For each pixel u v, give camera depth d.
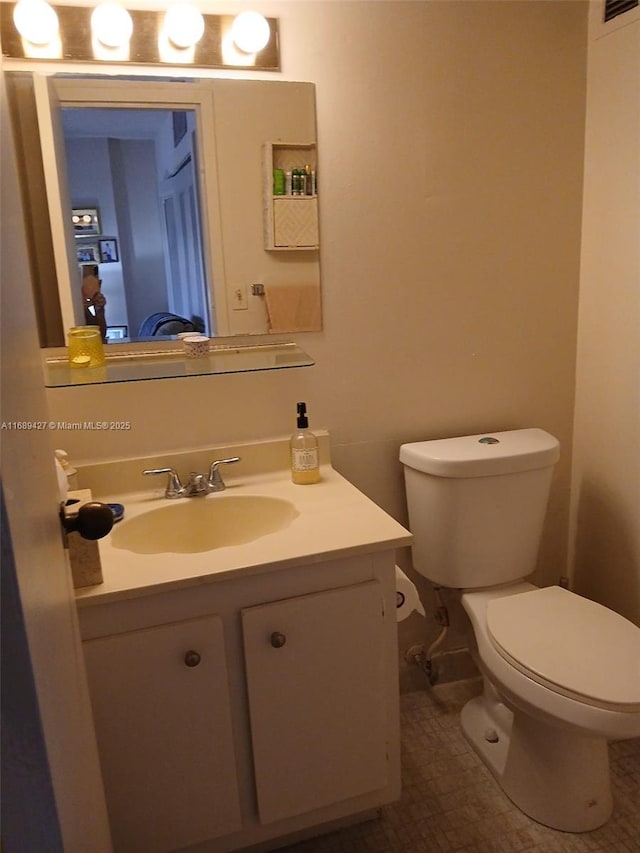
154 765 1.32
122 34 1.46
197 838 1.39
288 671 1.36
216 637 1.29
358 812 1.57
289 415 1.80
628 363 1.83
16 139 1.48
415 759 1.80
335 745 1.45
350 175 1.71
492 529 1.79
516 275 1.92
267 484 1.71
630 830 1.56
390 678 1.47
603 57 1.78
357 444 1.88
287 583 1.33
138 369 1.58
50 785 0.47
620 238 1.81
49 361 1.58
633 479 1.86
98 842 0.87
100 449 1.66
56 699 0.59
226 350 1.71
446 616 1.99
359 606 1.38
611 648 1.49
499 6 1.74
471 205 1.83
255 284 1.70
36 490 0.63
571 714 1.37
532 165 1.86
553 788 1.56
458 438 1.89
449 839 1.55
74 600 1.07
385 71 1.68
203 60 1.56
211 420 1.73
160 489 1.70
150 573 1.26
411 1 1.67
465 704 2.00
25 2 1.40
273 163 1.65
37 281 1.55
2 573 0.42
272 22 1.58
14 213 0.71
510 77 1.79
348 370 1.83
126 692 1.27
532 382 2.02
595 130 1.85
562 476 2.12
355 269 1.77
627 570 1.92
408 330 1.86
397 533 1.39
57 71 1.48
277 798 1.43
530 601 1.68
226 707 1.34
